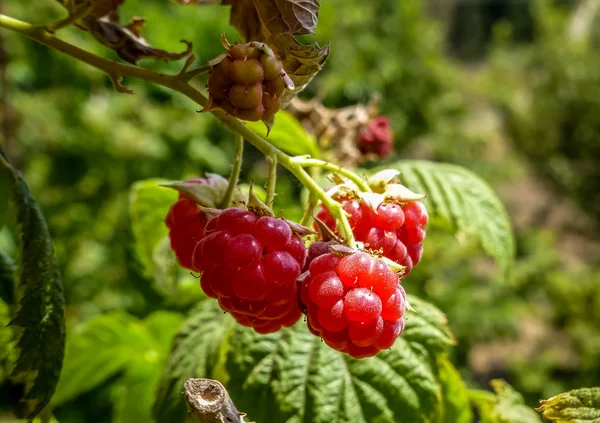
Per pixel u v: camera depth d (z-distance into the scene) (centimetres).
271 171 14
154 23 43
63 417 41
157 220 23
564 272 75
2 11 39
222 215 13
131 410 26
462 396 19
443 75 87
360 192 14
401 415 17
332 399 17
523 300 74
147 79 14
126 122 53
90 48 49
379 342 12
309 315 12
